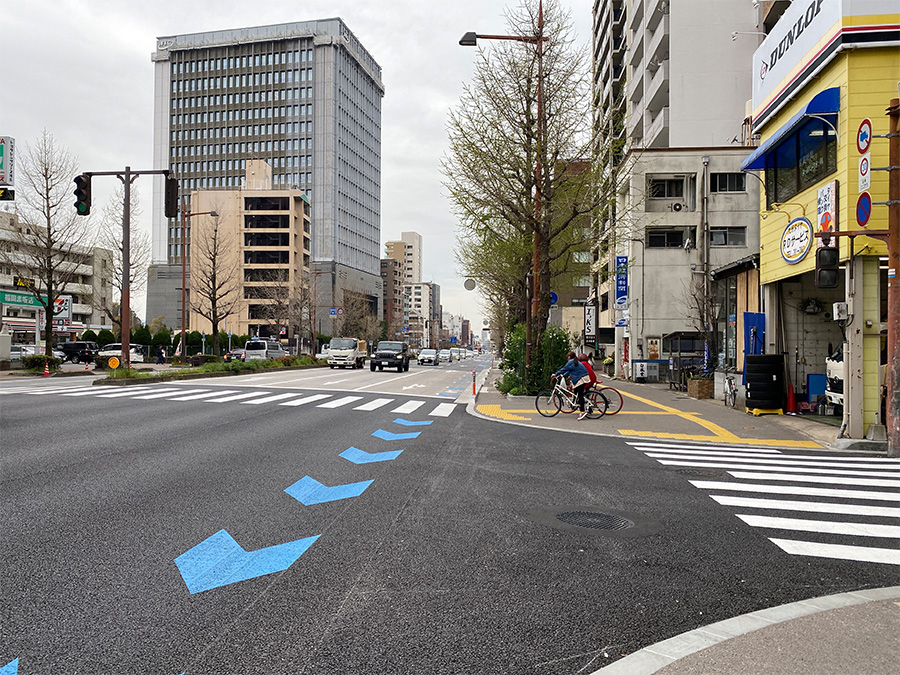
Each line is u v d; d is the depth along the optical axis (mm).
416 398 20250
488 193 19547
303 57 110375
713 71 36062
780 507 6605
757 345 16422
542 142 19188
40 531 5289
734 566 4746
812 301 16078
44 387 21453
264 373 35375
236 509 6148
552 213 19969
